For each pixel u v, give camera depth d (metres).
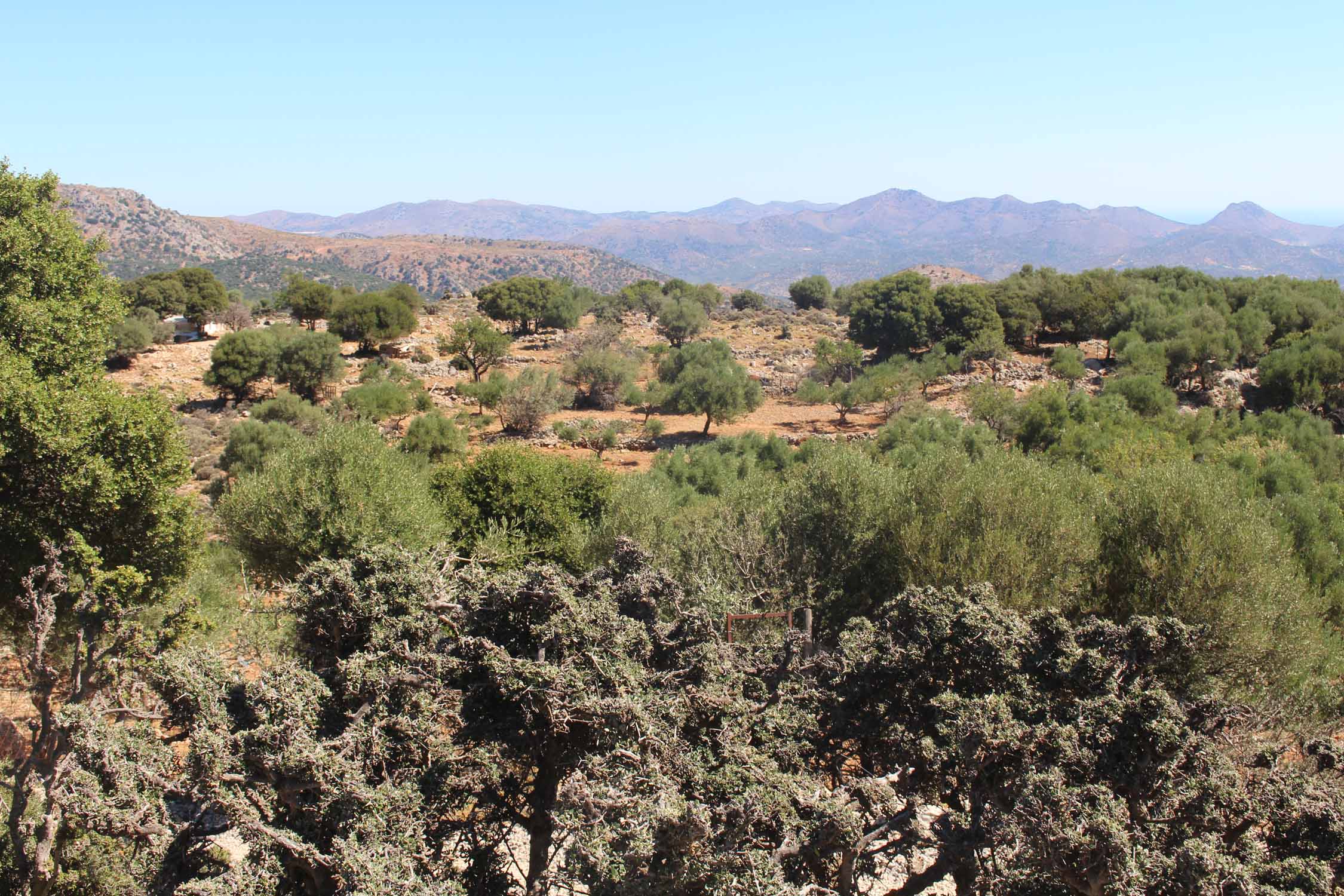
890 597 20.89
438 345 99.62
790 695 12.20
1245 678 17.83
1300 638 18.28
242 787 9.64
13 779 13.20
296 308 110.12
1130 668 12.13
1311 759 12.15
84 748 10.24
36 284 21.11
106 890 11.44
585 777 10.25
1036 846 9.12
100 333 21.84
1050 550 19.30
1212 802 9.95
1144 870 8.84
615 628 12.28
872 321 96.56
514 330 127.19
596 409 79.94
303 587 12.27
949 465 22.08
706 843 8.70
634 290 156.75
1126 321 88.25
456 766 11.20
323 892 9.45
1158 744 10.59
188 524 20.09
